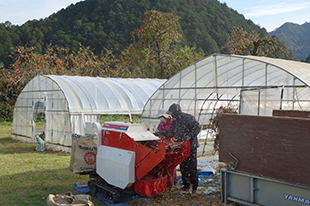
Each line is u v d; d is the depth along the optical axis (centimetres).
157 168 573
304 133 357
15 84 2467
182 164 648
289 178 371
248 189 416
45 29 5312
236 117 430
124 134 557
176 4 6606
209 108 1366
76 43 4891
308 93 930
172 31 3409
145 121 1238
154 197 617
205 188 684
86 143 632
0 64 2589
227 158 443
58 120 1310
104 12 5897
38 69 2547
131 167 539
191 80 1073
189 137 595
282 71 806
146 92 1809
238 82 968
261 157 401
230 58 927
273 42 3097
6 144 1434
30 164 977
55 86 1338
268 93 832
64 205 476
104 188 602
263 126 398
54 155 1154
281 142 379
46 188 705
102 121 1828
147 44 3503
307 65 988
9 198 634
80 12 5934
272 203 389
